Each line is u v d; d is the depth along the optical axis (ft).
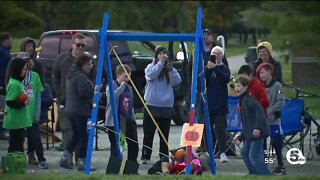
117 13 542.16
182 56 183.42
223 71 136.77
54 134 162.30
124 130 128.67
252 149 117.60
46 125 154.40
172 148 154.20
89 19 520.83
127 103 128.26
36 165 134.41
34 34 301.84
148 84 134.41
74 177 110.01
